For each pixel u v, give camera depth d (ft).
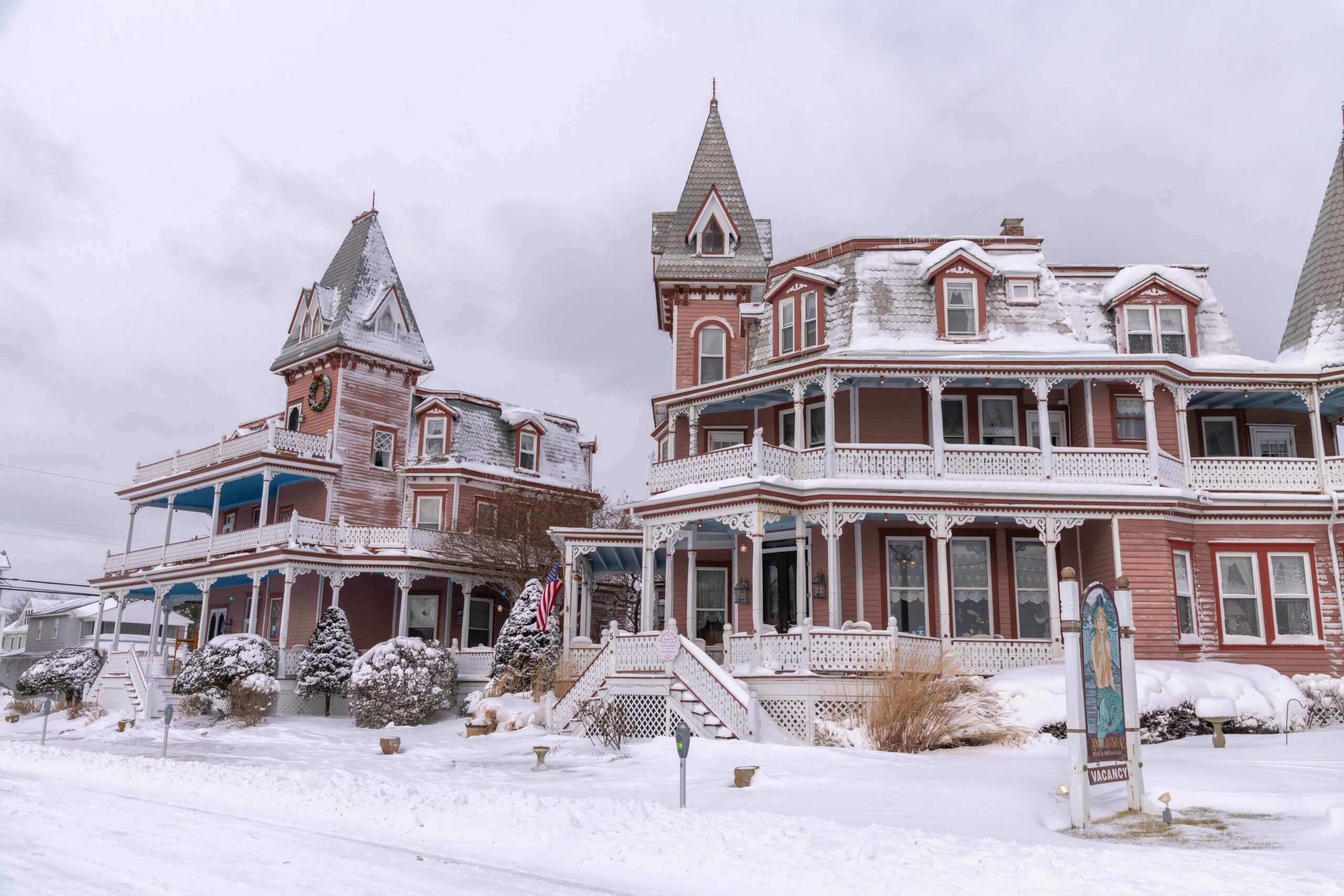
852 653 66.59
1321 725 70.85
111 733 90.12
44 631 224.74
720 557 91.15
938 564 74.90
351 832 33.09
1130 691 40.32
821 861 26.89
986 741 61.05
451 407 131.85
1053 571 74.79
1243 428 87.81
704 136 106.42
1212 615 79.10
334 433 124.47
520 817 33.45
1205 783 43.04
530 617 97.96
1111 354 79.97
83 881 25.38
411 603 125.29
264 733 85.30
